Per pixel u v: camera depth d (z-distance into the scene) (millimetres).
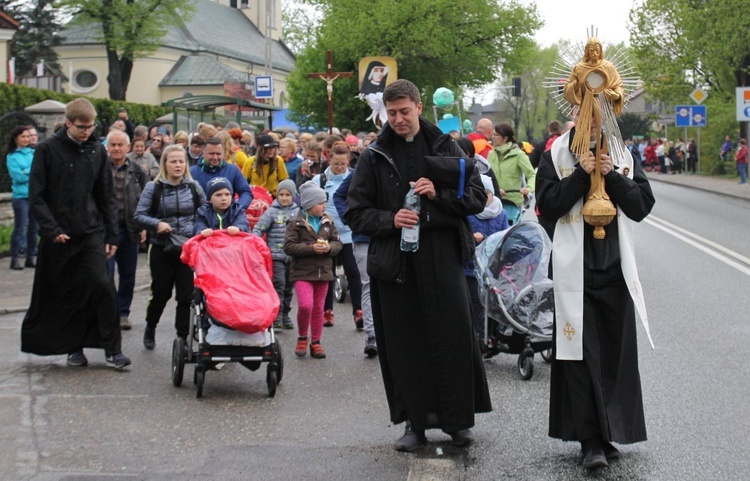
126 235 10906
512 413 7391
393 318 6402
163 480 5879
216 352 7926
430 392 6434
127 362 8852
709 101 44469
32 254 15672
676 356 9125
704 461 6121
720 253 17266
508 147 12570
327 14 48219
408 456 6332
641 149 58469
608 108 5945
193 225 9586
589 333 6012
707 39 41625
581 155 5945
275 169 13680
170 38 67250
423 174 6223
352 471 6031
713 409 7324
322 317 9719
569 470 5996
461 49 48594
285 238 9625
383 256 6312
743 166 37844
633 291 5961
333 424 7148
